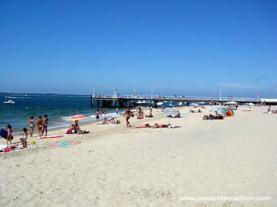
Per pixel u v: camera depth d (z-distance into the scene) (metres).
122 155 13.43
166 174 10.52
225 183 9.57
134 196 8.48
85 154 13.72
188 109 55.16
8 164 12.03
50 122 36.31
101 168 11.30
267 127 24.97
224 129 23.22
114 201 8.14
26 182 9.71
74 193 8.73
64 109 71.19
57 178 10.12
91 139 18.88
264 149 14.73
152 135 19.86
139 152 14.04
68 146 15.99
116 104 83.56
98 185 9.41
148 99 82.88
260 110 56.03
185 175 10.39
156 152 14.02
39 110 65.19
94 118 41.28
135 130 23.61
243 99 83.94
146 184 9.48
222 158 12.78
